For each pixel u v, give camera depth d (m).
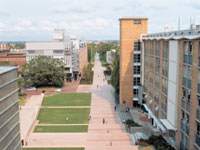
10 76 18.12
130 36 48.38
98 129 39.38
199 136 23.22
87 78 85.75
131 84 50.09
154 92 38.34
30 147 32.41
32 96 61.31
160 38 33.09
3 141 16.77
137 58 49.12
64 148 31.97
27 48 82.38
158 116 36.00
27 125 39.28
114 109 50.78
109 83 81.56
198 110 23.38
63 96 61.91
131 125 39.66
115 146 31.89
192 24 32.44
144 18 47.72
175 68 28.72
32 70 71.94
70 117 45.94
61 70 74.44
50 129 39.72
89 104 54.69
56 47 82.38
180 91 27.64
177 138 28.80
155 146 30.20
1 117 16.48
